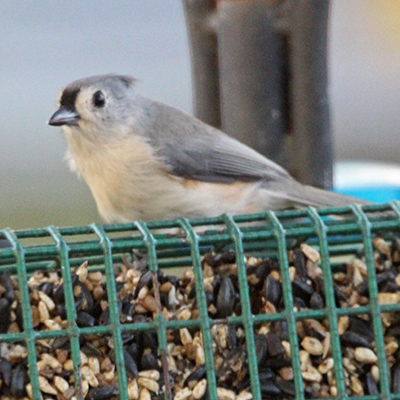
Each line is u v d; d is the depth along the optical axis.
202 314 7.61
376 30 24.25
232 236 7.79
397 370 7.86
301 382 7.52
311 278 7.98
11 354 7.70
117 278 8.27
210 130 11.38
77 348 7.55
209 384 7.52
